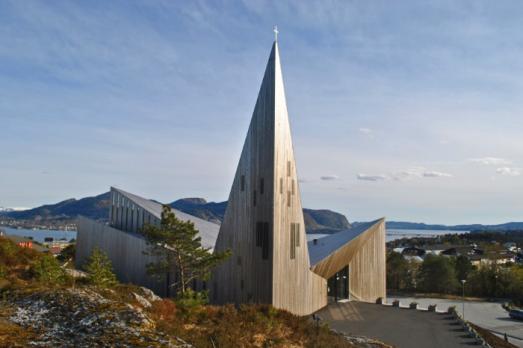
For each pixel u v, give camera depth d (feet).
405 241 629.10
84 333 31.32
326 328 64.85
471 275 259.80
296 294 109.91
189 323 53.42
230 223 112.27
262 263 100.17
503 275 250.78
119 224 168.96
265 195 100.99
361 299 156.46
